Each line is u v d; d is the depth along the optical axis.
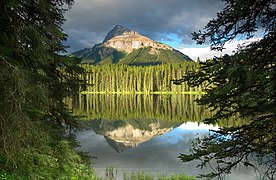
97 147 24.02
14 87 6.62
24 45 8.09
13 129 6.52
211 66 5.21
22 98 7.12
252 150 5.35
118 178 14.80
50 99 10.72
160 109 55.06
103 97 86.38
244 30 5.21
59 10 9.89
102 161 19.11
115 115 46.31
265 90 4.94
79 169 11.62
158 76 101.38
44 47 7.97
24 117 6.71
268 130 5.27
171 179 13.90
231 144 5.39
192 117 43.09
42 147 8.31
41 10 8.29
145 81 100.75
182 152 21.64
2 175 6.53
